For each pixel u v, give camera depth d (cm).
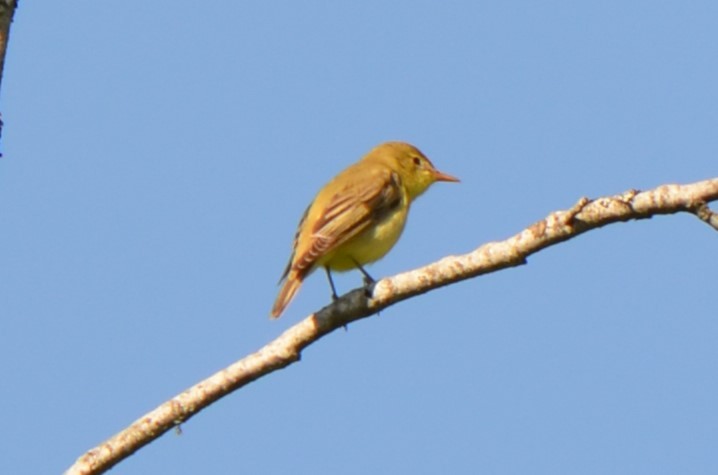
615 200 1048
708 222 1012
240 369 1191
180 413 1171
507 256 1115
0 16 1084
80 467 1152
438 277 1155
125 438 1163
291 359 1198
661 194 1034
